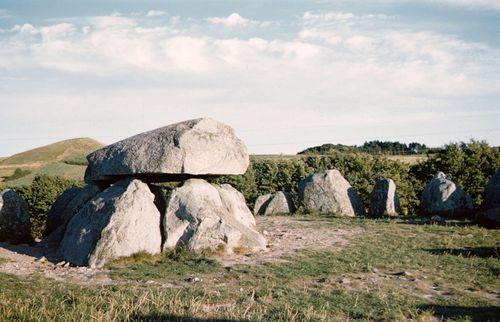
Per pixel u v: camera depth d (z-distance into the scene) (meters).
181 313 9.69
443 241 17.48
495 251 15.45
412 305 10.46
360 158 37.50
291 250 16.33
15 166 99.19
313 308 10.19
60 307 10.20
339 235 19.23
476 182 34.31
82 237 15.80
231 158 17.92
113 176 18.33
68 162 81.06
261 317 9.46
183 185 17.23
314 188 27.80
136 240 15.34
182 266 14.25
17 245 18.25
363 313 9.88
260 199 29.80
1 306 10.05
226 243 15.72
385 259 14.77
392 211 26.52
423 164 36.94
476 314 9.91
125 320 9.34
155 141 17.22
